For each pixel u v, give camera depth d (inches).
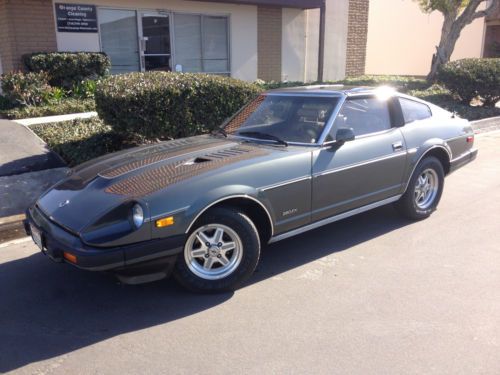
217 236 150.8
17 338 133.1
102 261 131.6
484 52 869.2
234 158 160.2
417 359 118.8
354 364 117.6
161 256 138.8
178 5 507.8
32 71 420.5
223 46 556.7
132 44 491.2
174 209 138.9
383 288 155.8
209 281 151.0
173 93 282.0
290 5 556.4
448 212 228.4
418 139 208.5
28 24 429.1
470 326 132.8
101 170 165.5
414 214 214.5
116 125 283.4
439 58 575.8
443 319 136.6
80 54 434.6
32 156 293.1
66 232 138.7
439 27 859.4
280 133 184.1
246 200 153.9
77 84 439.5
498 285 156.5
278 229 163.9
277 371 115.8
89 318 142.5
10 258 186.9
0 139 318.3
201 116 298.0
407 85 570.9
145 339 130.9
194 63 538.3
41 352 126.4
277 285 159.5
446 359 118.6
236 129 197.9
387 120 202.5
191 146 179.8
